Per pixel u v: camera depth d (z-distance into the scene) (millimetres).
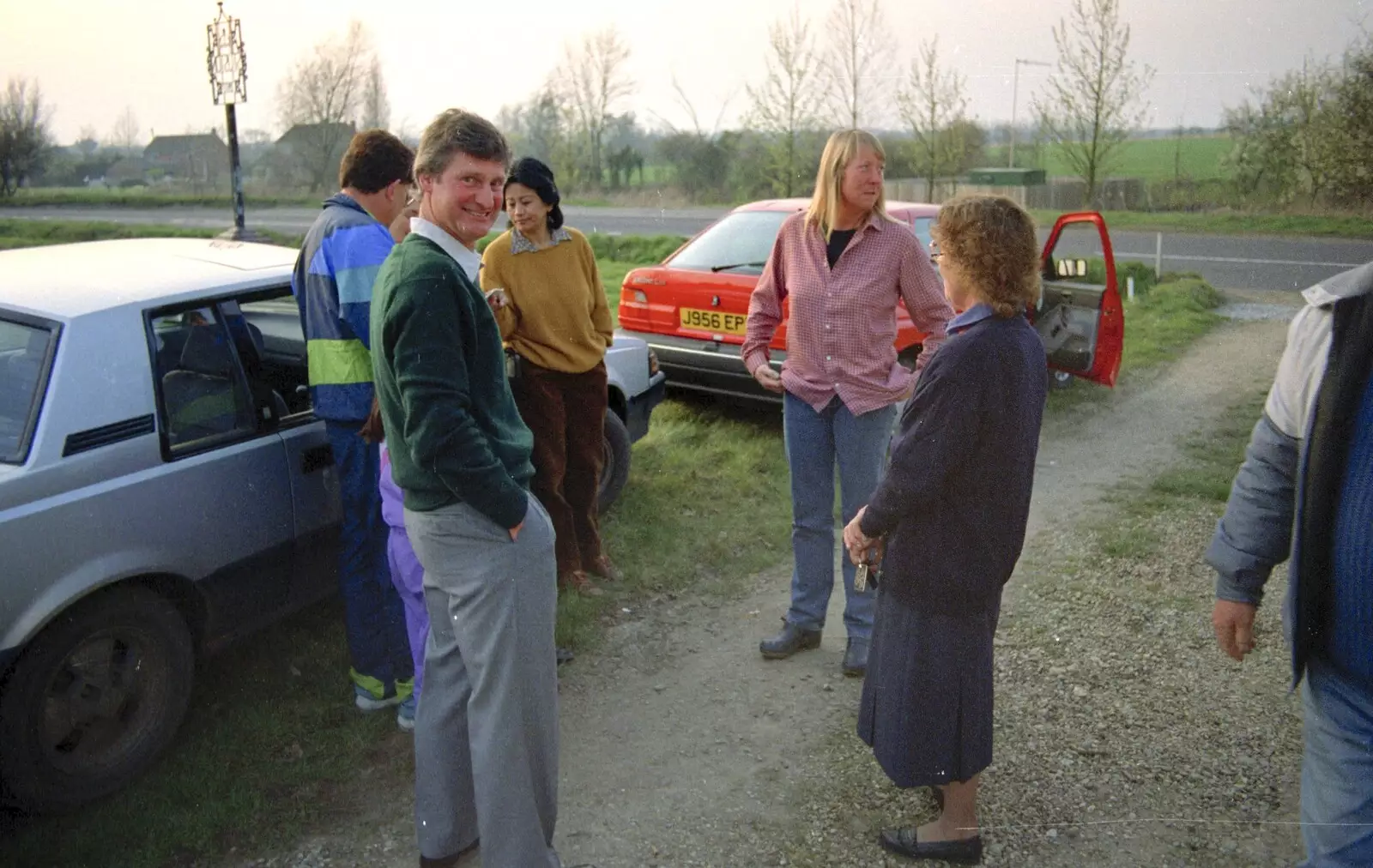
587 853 2652
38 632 2629
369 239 2986
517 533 2295
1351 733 1786
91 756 2781
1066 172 20312
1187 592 4266
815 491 3672
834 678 3629
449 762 2521
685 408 7066
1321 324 1835
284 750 3090
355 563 3215
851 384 3480
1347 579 1751
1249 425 6996
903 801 2867
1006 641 3852
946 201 2393
